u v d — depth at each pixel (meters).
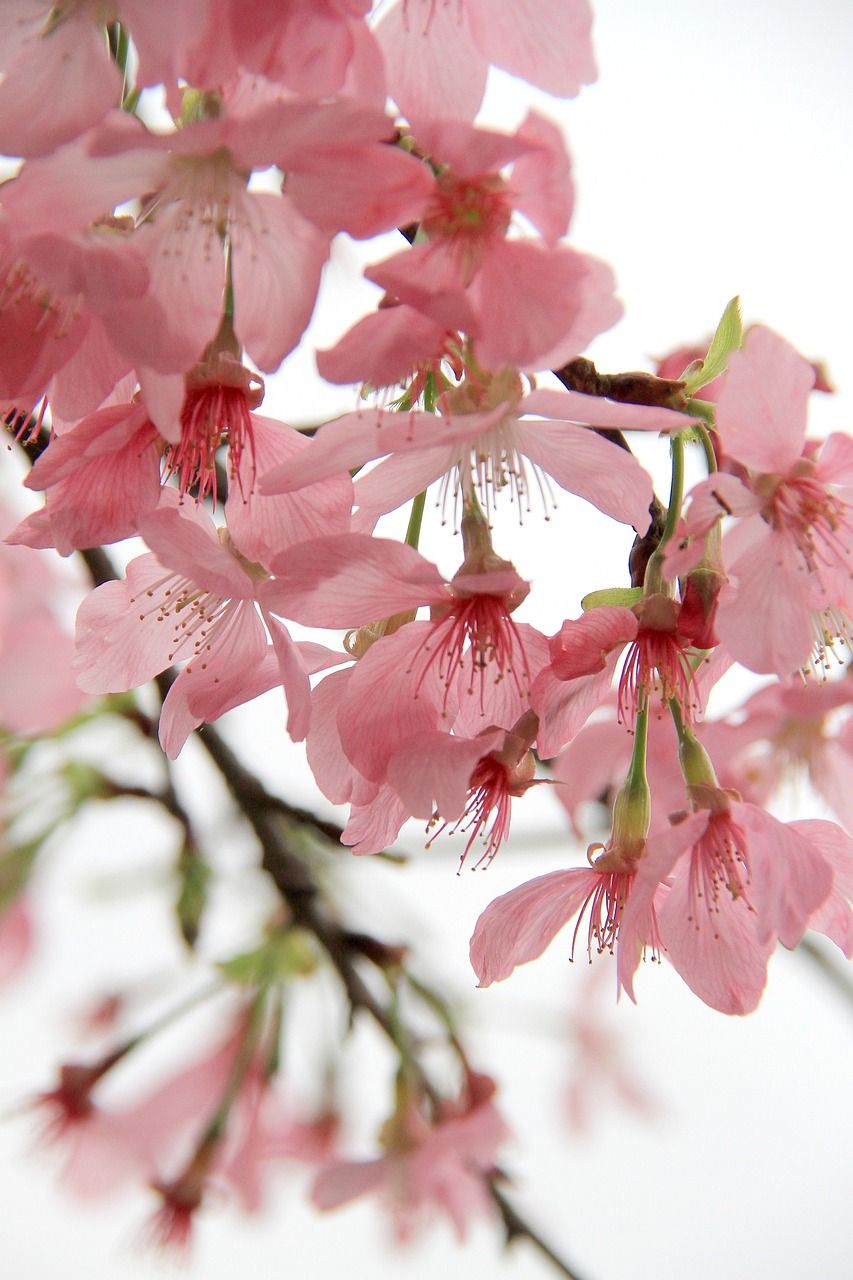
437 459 0.28
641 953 0.29
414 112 0.27
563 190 0.26
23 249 0.27
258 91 0.27
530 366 0.26
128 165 0.27
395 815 0.29
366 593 0.28
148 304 0.27
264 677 0.29
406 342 0.26
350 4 0.26
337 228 0.26
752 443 0.28
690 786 0.29
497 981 0.29
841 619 0.30
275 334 0.27
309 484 0.27
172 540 0.28
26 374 0.28
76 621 0.30
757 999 0.29
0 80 0.27
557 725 0.29
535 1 0.27
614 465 0.28
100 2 0.27
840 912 0.29
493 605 0.28
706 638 0.28
